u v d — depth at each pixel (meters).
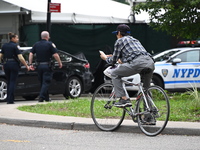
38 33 31.28
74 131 15.23
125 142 13.07
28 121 16.42
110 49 31.12
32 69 23.09
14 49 22.58
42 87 22.64
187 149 11.97
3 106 20.77
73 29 31.17
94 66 31.00
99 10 34.75
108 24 31.20
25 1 32.28
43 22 32.53
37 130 15.45
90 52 31.17
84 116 17.56
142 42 31.47
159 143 12.84
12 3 31.36
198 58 28.08
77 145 12.66
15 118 16.78
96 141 13.28
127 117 16.89
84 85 26.88
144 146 12.43
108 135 14.31
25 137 14.02
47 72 22.64
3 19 32.94
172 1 23.34
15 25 32.47
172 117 16.16
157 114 13.90
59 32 31.17
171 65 27.58
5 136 14.22
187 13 22.98
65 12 32.19
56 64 25.66
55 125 15.86
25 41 31.88
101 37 31.17
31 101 25.84
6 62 22.70
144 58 14.00
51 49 22.58
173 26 23.92
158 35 31.39
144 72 14.13
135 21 35.31
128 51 14.09
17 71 22.84
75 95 26.44
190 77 27.81
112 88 14.96
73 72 26.33
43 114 17.75
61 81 25.78
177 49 28.27
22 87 24.59
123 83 14.47
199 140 13.23
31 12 31.02
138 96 14.33
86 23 31.25
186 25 23.44
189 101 20.36
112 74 14.41
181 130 14.13
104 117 15.13
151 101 13.98
